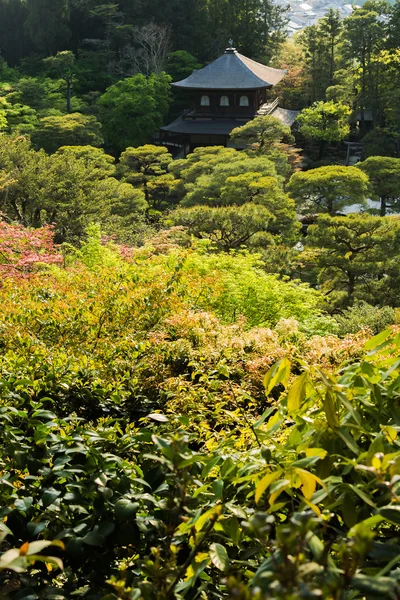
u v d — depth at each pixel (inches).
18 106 1919.3
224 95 2086.6
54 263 538.3
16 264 504.4
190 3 2684.5
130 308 214.8
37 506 86.7
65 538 81.2
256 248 835.4
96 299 219.0
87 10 2613.2
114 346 183.8
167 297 221.5
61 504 83.4
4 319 195.9
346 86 2236.7
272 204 1083.9
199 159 1512.1
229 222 834.8
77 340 198.1
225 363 186.9
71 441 91.6
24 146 1091.9
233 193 1120.8
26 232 578.9
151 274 249.6
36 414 94.5
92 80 2442.2
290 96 2492.6
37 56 2608.3
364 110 2363.4
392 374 74.5
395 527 70.1
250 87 2044.8
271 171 1204.5
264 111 2102.6
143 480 81.7
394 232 839.7
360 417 68.5
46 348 168.1
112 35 2561.5
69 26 2647.6
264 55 2728.8
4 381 113.2
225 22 2696.9
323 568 47.2
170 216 880.3
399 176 1376.7
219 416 129.5
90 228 565.3
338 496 65.1
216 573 79.1
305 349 198.1
